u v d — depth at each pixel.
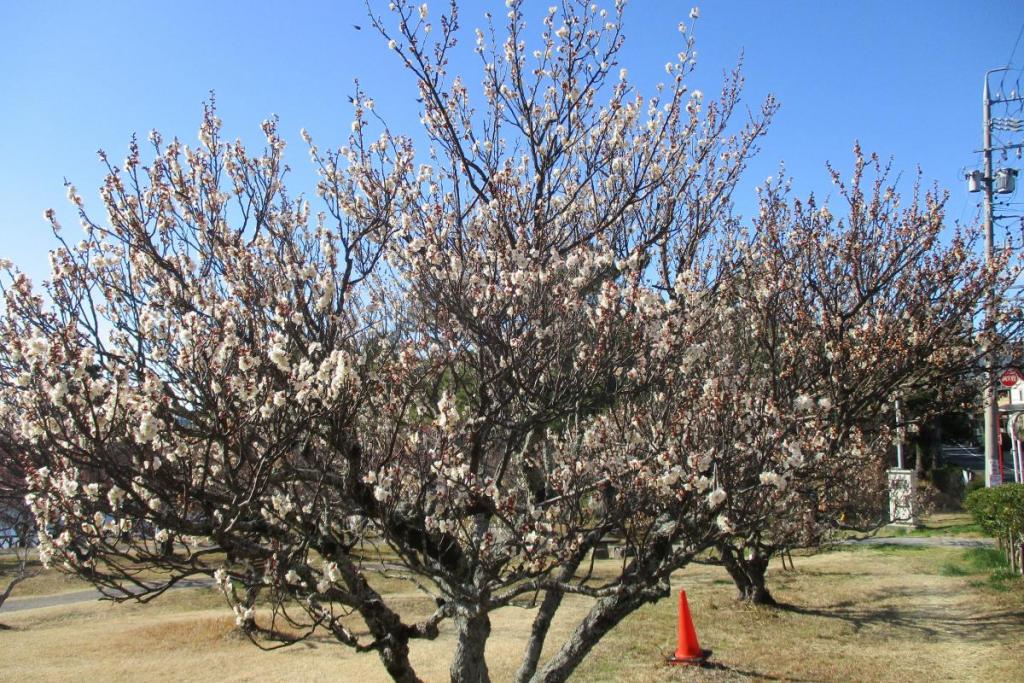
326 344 4.52
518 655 9.66
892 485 13.17
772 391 5.80
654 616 11.52
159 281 5.14
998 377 8.67
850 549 17.30
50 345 3.72
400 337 5.66
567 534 4.93
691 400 5.11
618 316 4.82
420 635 5.15
